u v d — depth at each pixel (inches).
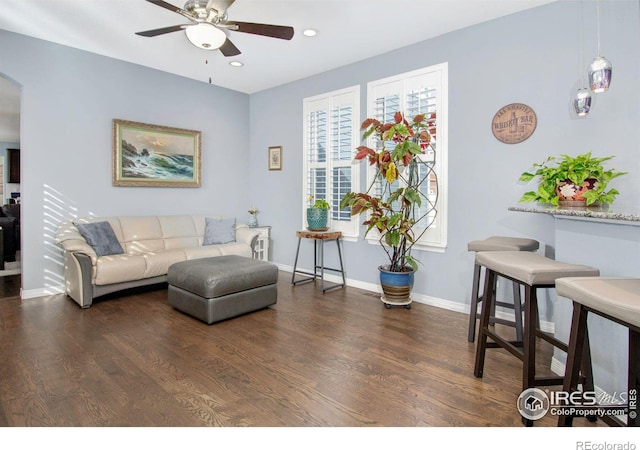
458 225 138.1
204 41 102.4
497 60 126.3
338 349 103.7
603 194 92.5
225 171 215.9
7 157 386.0
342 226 176.9
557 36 114.0
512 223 124.5
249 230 196.2
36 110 148.3
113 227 164.4
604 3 105.8
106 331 115.2
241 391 80.8
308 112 191.0
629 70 102.2
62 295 154.9
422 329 119.6
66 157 156.9
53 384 82.8
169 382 84.3
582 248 78.4
